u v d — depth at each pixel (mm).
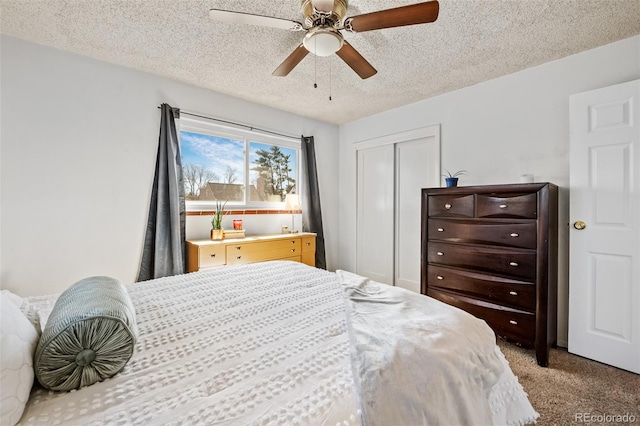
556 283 2193
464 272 2328
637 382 1702
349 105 3373
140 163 2582
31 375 620
